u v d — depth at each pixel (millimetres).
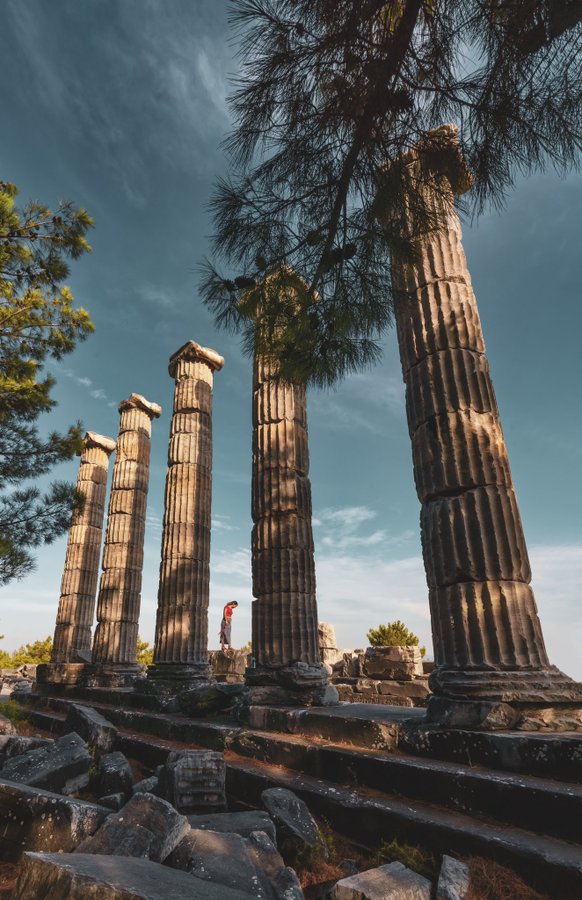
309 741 6156
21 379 10836
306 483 9953
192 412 15039
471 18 3236
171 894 2475
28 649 31047
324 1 3252
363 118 3764
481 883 3348
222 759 5441
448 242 7199
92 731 7898
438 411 6480
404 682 13578
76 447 11273
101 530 20203
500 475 6078
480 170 3742
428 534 6289
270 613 8820
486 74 3395
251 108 3697
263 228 4223
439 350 6715
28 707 14594
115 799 4680
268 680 8312
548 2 2990
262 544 9336
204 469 14648
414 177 4012
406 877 3328
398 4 3465
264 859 3631
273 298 4691
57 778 5309
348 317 4758
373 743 5641
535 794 3857
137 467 17703
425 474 6434
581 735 4594
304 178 4043
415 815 4164
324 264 4504
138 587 16625
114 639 15359
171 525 13820
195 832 3713
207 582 13672
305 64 3557
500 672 5266
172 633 12617
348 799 4672
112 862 2893
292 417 10148
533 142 3527
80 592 18828
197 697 8922
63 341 11039
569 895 3139
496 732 4785
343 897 3107
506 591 5543
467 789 4266
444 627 5805
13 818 4102
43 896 2545
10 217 9219
